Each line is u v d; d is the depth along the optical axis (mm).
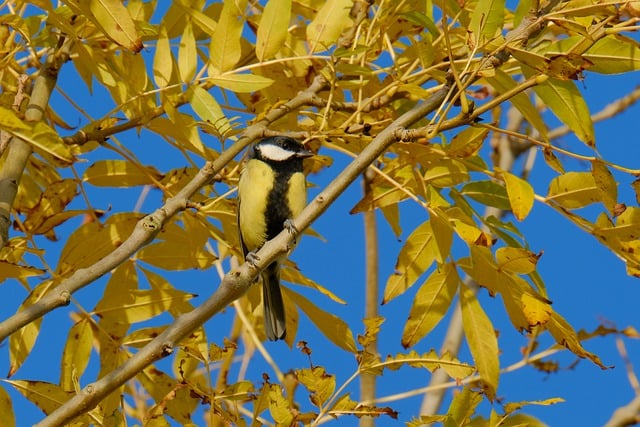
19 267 7750
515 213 6988
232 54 8023
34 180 9555
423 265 8469
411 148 8062
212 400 7262
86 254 8023
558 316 7387
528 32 7145
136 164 8648
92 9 7250
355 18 9570
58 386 7422
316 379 7098
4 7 8695
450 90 6977
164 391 8047
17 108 8234
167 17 8977
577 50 7008
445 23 6914
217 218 8883
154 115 8461
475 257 7605
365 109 8836
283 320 9320
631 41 7051
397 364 7301
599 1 7152
